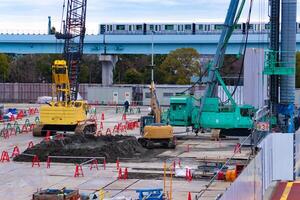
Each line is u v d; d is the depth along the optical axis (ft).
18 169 136.98
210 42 432.25
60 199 97.45
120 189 114.42
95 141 174.29
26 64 542.57
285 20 179.32
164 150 171.42
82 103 208.95
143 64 527.81
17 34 446.19
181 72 442.50
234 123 197.88
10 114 275.39
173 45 445.78
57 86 209.46
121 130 224.12
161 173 131.44
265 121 154.30
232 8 199.72
